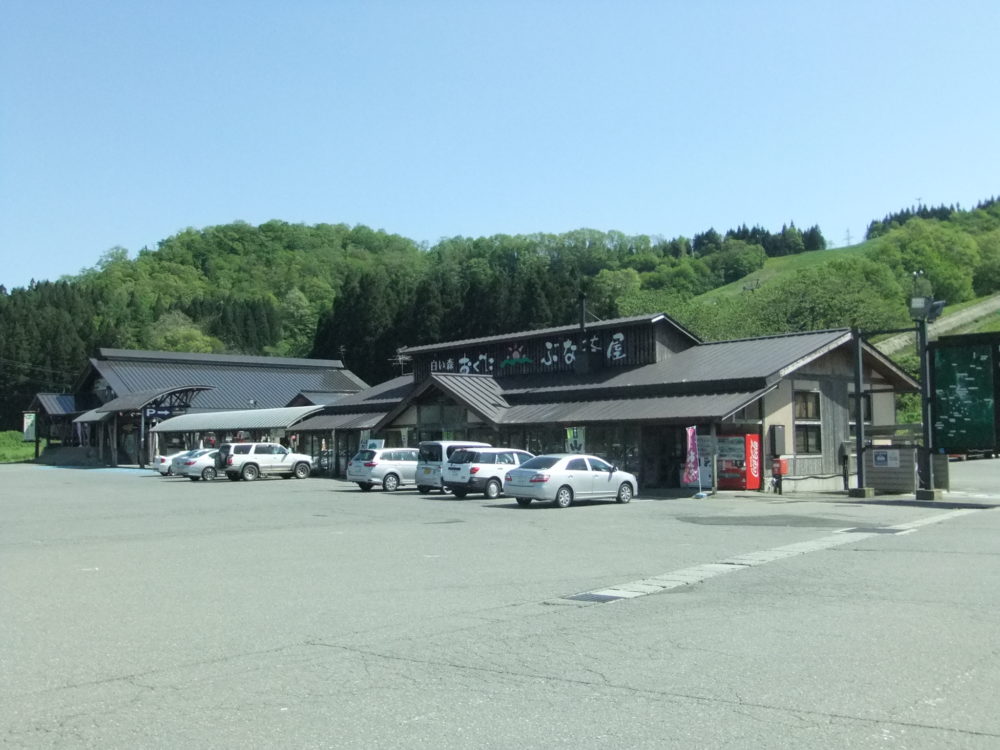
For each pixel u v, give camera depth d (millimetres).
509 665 8031
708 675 7574
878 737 5984
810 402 34500
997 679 7352
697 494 29375
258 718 6570
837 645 8562
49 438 86438
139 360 79250
